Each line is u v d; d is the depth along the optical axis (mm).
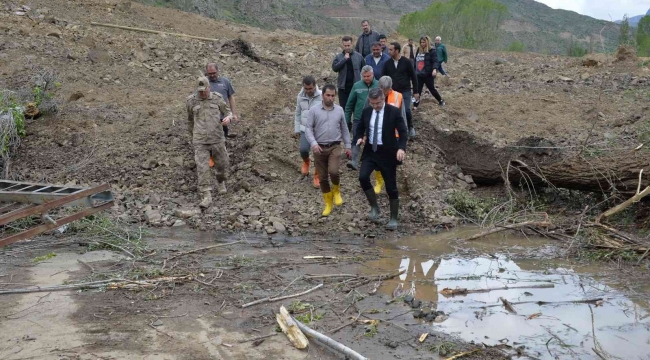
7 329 4441
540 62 17578
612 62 15820
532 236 7262
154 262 6016
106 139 10055
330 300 5180
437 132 9430
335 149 7504
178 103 11609
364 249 6734
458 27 31922
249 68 14461
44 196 6445
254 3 56406
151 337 4387
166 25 18703
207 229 7395
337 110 7484
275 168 9078
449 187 8555
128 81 12742
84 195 6422
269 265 6047
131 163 9391
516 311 5035
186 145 9883
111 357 4074
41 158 9578
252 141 9703
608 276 5883
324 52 17422
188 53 14859
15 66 12273
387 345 4375
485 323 4801
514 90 13477
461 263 6309
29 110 10469
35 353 4098
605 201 7777
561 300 5289
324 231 7371
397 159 6984
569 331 4664
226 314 4820
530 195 8281
